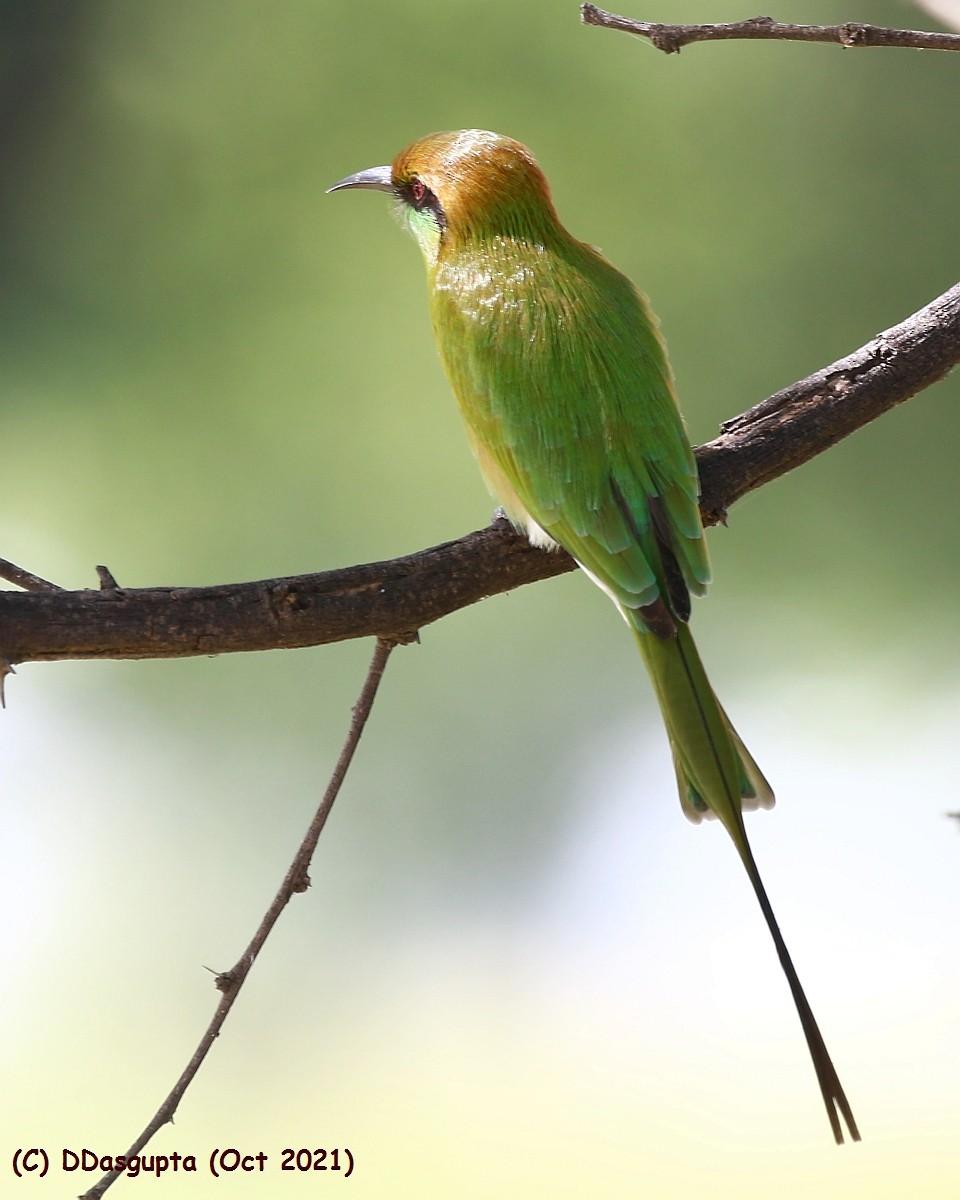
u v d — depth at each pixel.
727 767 4.43
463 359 5.07
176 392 12.95
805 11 13.40
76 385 13.02
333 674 13.22
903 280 13.30
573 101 13.13
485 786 13.31
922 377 5.09
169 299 13.04
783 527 13.30
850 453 13.20
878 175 13.31
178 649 4.09
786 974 3.56
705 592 4.75
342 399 12.84
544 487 4.82
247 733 13.11
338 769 4.07
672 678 4.58
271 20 13.17
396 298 12.86
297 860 3.96
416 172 5.39
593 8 4.46
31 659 4.04
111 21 13.04
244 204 13.09
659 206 13.30
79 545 12.90
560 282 5.06
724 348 13.24
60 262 13.17
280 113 13.11
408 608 4.25
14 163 13.10
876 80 13.27
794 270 13.24
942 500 13.20
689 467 4.84
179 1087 3.72
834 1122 3.41
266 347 12.90
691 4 13.28
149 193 13.13
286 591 4.15
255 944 3.89
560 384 4.88
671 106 13.28
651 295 13.27
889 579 13.27
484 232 5.21
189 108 13.17
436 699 13.31
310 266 12.95
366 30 13.05
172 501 12.88
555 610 13.42
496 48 13.10
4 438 12.95
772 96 13.26
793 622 13.45
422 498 12.79
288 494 12.86
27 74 13.18
